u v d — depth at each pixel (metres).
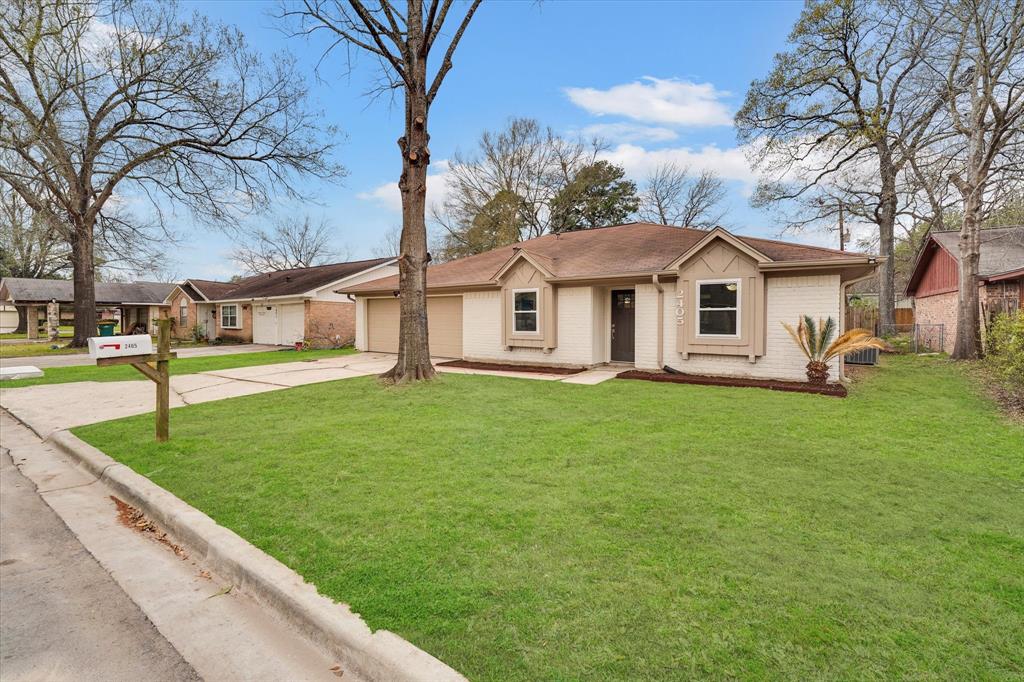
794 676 1.88
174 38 17.09
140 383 10.29
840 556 2.81
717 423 6.10
